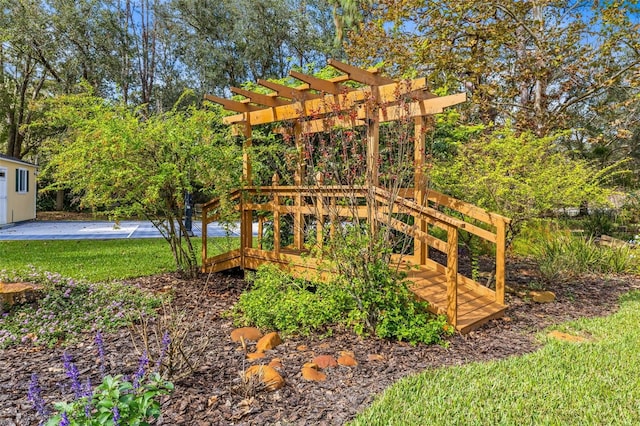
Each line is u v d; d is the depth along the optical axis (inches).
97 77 759.1
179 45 901.8
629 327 168.7
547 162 224.7
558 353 136.3
